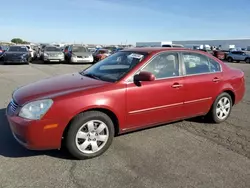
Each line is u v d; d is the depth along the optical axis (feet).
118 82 12.30
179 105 14.39
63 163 11.19
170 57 14.34
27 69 51.88
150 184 9.72
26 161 11.28
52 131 10.75
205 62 16.02
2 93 25.62
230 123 17.10
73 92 11.26
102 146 11.96
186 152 12.51
